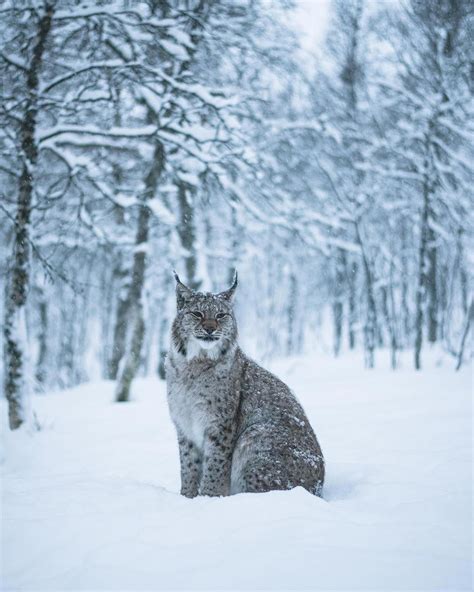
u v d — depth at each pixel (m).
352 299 25.58
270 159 15.83
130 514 4.42
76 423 11.70
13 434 10.16
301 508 4.34
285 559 3.52
